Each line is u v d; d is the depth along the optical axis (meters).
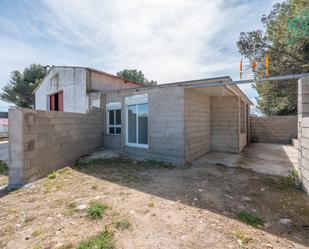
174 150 5.95
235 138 7.84
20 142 4.07
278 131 11.38
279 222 2.43
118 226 2.32
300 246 1.94
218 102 8.25
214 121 8.37
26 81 20.95
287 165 5.57
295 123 10.94
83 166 5.68
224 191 3.56
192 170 5.13
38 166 4.53
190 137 6.21
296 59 10.07
